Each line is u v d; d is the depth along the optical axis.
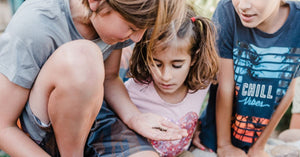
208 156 1.39
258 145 1.38
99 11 0.86
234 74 1.30
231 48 1.27
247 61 1.25
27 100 0.97
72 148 0.94
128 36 0.92
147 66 1.17
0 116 0.93
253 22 1.11
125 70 1.58
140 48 1.16
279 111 1.32
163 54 1.08
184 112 1.26
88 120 0.90
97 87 0.84
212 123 1.45
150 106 1.26
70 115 0.85
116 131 1.09
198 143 1.47
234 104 1.37
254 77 1.27
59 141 0.93
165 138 1.03
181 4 0.87
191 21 1.12
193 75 1.23
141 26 0.85
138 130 1.08
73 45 0.85
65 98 0.83
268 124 1.34
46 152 1.00
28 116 0.99
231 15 1.23
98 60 0.85
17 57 0.90
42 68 0.91
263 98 1.29
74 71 0.81
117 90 1.22
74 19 0.98
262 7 1.07
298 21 1.17
